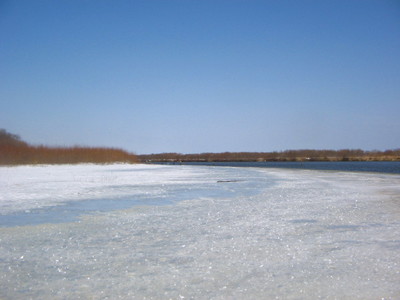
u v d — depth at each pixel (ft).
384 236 27.17
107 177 89.86
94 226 31.55
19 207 41.96
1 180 79.00
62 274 19.51
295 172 119.65
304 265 20.61
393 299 15.89
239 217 35.45
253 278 18.66
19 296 16.67
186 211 39.17
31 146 180.55
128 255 22.90
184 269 20.16
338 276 18.76
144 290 17.21
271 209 40.19
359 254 22.54
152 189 61.41
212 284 17.88
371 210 39.09
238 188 63.46
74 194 54.13
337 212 37.91
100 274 19.45
